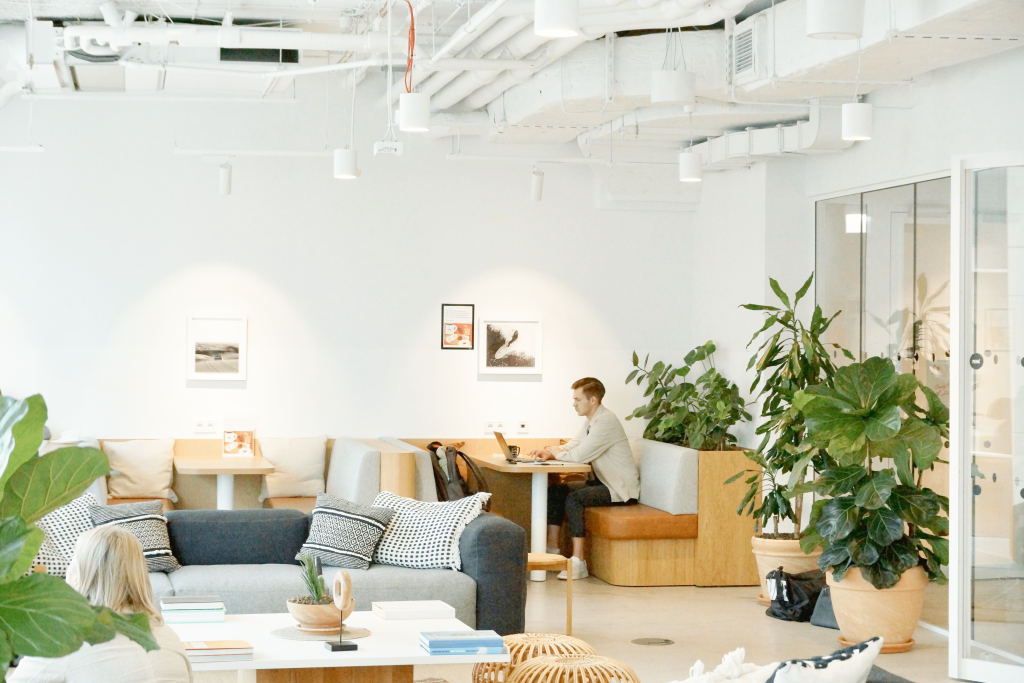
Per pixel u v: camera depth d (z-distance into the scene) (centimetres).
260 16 741
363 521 619
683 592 813
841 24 445
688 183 942
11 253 850
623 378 951
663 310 958
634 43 704
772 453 745
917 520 614
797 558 738
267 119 885
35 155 853
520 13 575
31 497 111
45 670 296
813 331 757
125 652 296
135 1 699
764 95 709
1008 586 574
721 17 584
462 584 593
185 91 835
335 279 901
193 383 875
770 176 845
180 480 866
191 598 456
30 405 110
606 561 844
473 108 842
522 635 481
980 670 573
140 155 868
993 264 577
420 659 400
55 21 739
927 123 696
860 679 288
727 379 902
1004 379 577
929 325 718
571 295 942
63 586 106
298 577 582
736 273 888
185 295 875
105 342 863
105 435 862
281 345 890
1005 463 577
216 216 880
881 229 771
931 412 644
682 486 833
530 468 824
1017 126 621
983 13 515
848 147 780
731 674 293
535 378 936
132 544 325
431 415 917
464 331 923
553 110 755
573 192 941
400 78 832
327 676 414
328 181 898
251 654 392
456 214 923
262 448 866
